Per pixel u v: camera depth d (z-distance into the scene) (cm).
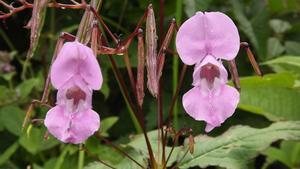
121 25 43
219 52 21
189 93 20
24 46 45
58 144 37
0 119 37
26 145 36
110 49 22
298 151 32
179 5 32
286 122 26
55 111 20
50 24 42
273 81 30
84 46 20
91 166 28
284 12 45
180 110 38
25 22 39
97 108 42
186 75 40
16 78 44
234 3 42
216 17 21
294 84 30
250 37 41
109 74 41
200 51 21
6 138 41
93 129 20
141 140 28
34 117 37
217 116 20
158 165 25
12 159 39
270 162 34
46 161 37
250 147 25
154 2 42
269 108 31
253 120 38
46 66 41
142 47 21
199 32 21
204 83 20
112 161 33
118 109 42
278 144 36
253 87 31
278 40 42
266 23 41
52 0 23
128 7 43
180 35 21
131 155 27
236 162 25
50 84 21
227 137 26
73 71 20
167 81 40
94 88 20
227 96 20
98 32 21
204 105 20
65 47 20
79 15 42
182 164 26
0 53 39
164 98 39
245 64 40
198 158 26
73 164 35
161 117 24
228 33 21
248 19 42
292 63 29
